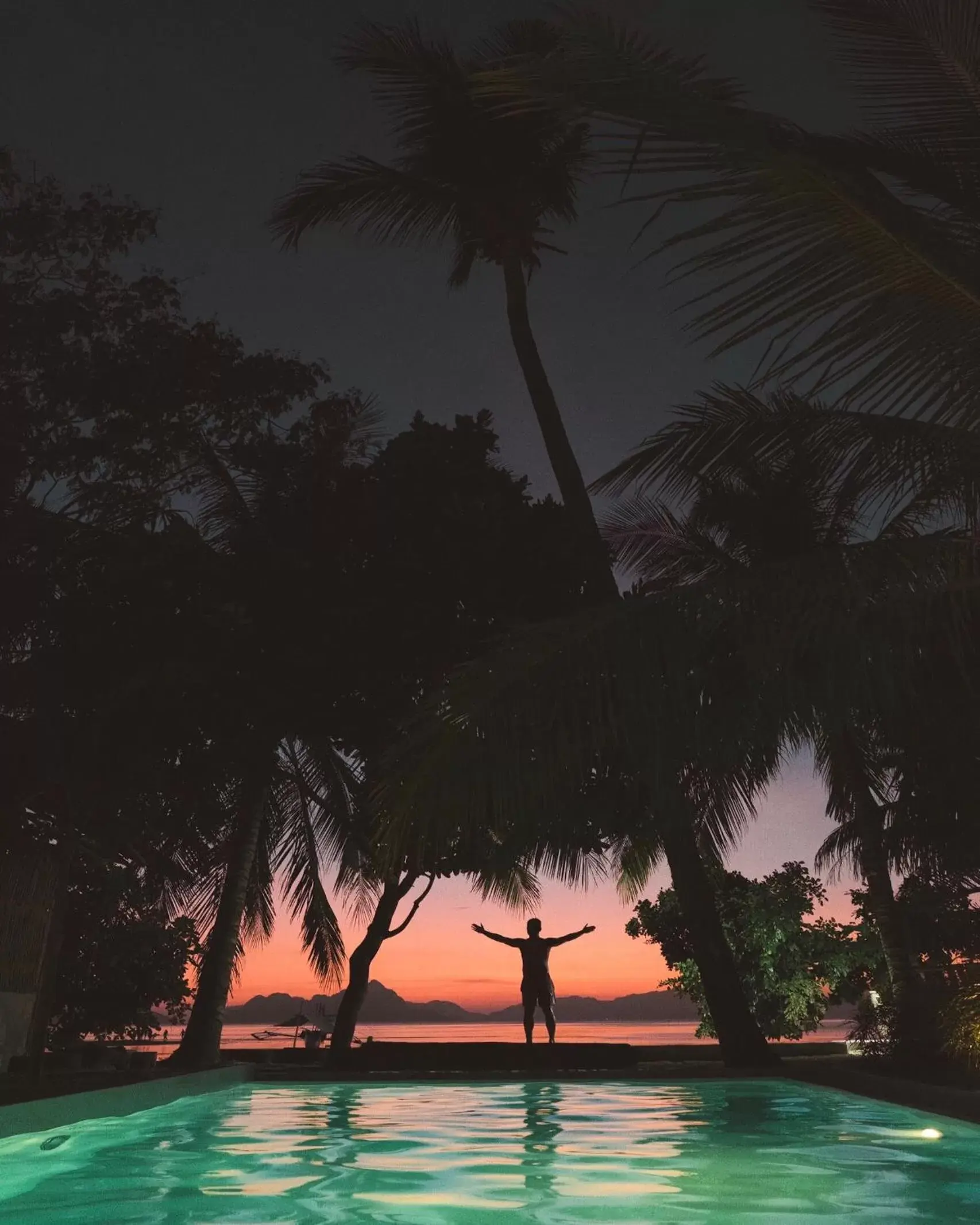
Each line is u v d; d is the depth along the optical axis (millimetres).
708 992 13969
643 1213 4895
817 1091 10672
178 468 14109
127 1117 8531
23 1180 5895
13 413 11875
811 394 6633
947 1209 4898
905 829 15414
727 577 7969
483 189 17297
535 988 14438
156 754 12906
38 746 11891
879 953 19438
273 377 13461
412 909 15266
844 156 6109
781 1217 4750
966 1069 10344
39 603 12312
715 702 8086
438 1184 5762
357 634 13266
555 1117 8914
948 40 6645
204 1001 15844
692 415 10039
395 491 14383
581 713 7953
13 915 12422
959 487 8578
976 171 6691
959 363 6512
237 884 16469
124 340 12797
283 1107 9773
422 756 7996
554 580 13750
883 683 7605
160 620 12406
